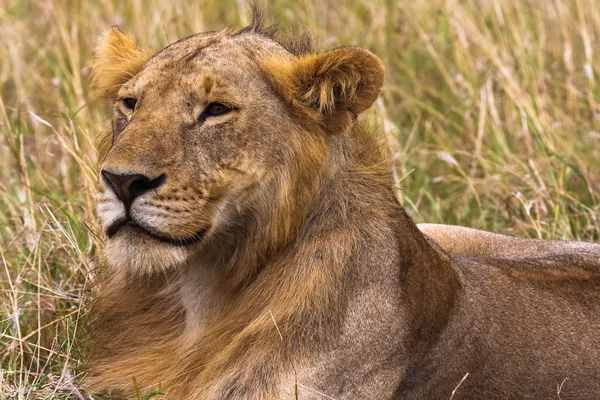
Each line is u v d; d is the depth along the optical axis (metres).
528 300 8.46
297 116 7.66
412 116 14.43
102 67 8.51
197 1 16.95
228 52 7.61
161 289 8.16
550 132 13.19
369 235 7.74
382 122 13.00
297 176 7.64
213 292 7.95
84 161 10.94
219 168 7.41
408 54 15.80
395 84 15.47
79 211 10.99
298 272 7.65
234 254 7.78
